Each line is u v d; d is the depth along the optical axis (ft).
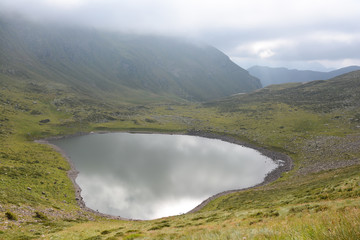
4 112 597.11
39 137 524.93
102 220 175.01
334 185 126.11
